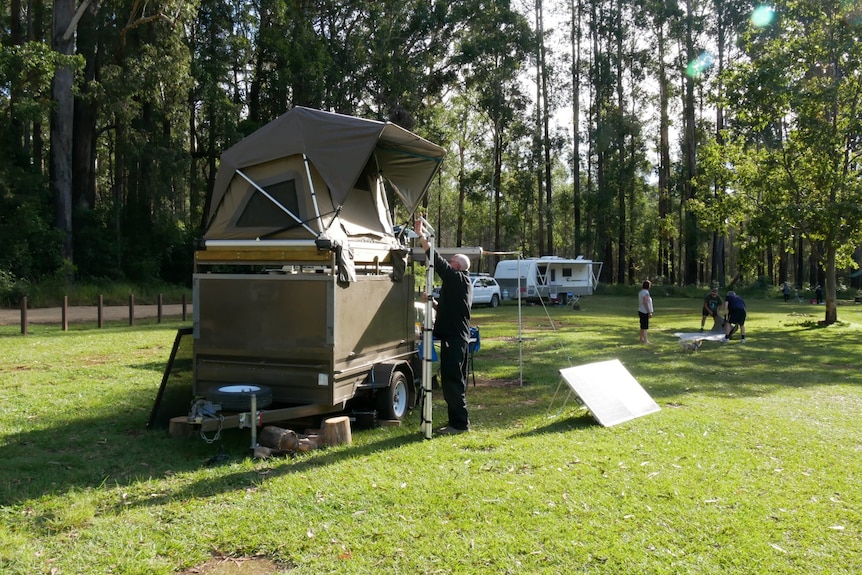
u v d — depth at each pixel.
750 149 23.55
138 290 31.59
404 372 7.86
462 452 6.20
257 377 6.59
